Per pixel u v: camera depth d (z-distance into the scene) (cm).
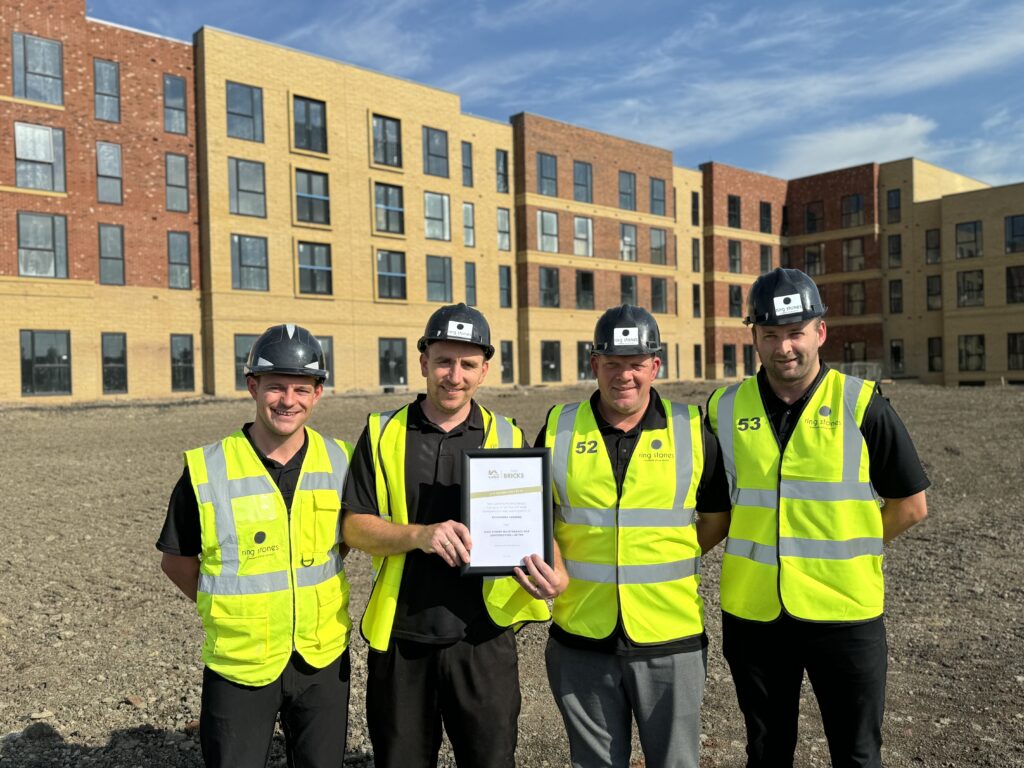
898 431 287
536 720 421
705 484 306
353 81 2975
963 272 4019
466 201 3378
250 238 2698
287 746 289
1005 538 782
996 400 2150
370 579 689
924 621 552
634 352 288
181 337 2603
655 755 294
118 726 409
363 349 2992
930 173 4356
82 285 2367
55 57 2334
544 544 280
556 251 3662
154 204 2538
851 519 288
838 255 4541
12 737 394
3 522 878
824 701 290
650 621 290
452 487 299
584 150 3784
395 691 289
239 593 272
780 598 287
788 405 304
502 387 3316
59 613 587
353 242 2969
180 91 2597
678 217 4359
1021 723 396
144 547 781
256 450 287
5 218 2231
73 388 2350
